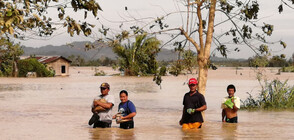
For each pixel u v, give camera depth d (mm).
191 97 10062
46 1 5242
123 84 40812
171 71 13617
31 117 14531
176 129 10453
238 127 10680
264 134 9273
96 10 5234
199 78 12742
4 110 17406
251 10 12805
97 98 10562
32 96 26484
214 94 27703
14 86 38469
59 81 48344
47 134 9773
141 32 11086
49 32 5652
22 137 9367
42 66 62531
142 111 17344
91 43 8562
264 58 13008
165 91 31031
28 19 5184
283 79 49281
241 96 25422
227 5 13070
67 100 23406
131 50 59531
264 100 18500
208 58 12695
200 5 12117
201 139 8641
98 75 70688
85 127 11211
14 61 60969
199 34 12633
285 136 9062
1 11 4391
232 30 13398
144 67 14039
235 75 63125
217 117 14359
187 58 13320
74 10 5234
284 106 17734
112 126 11430
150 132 9820
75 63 164625
